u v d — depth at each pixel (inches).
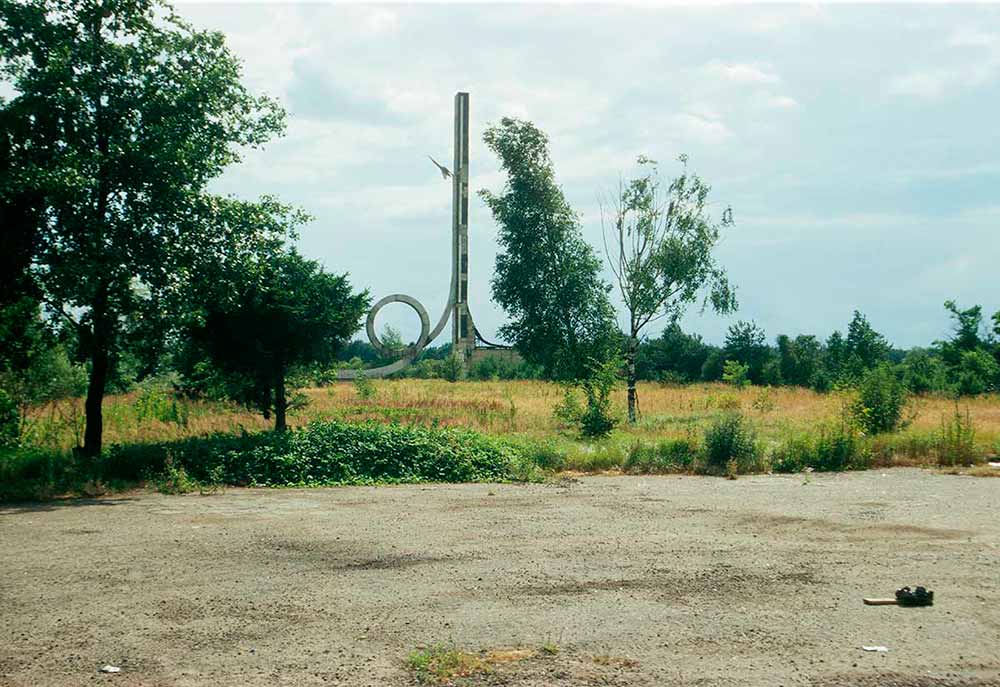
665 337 2994.6
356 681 220.7
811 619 277.0
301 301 754.8
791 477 692.1
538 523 461.7
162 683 219.6
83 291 595.8
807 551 385.1
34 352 679.1
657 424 1104.2
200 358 787.4
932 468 753.6
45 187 587.5
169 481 599.5
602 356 1332.4
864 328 2452.0
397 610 285.9
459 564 356.5
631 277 1333.7
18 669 229.3
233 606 290.2
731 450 746.2
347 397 1588.3
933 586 320.8
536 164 1385.3
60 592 308.2
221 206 691.4
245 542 403.2
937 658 239.8
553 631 262.7
